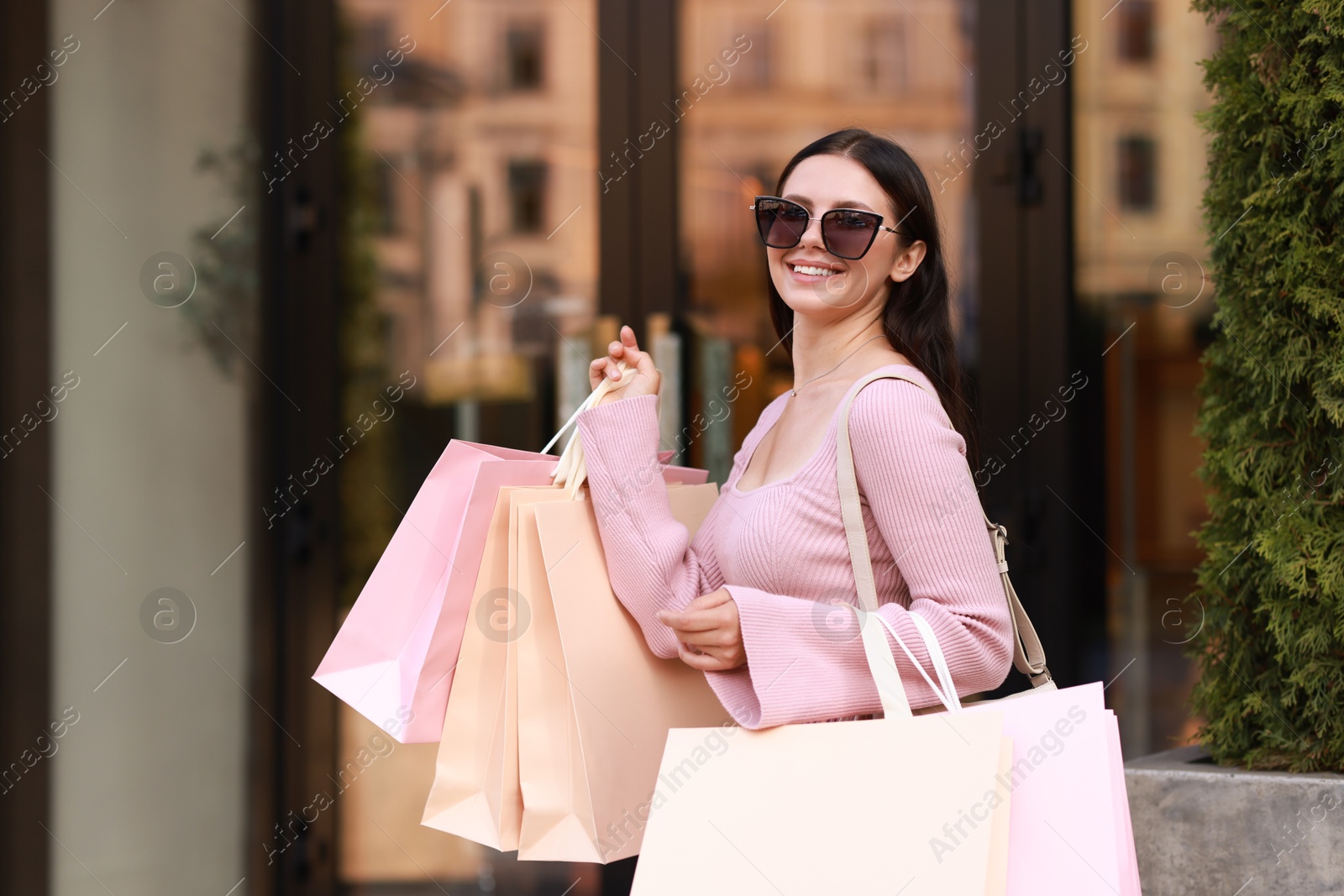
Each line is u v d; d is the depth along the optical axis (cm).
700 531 318
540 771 277
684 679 301
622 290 578
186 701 568
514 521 283
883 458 261
